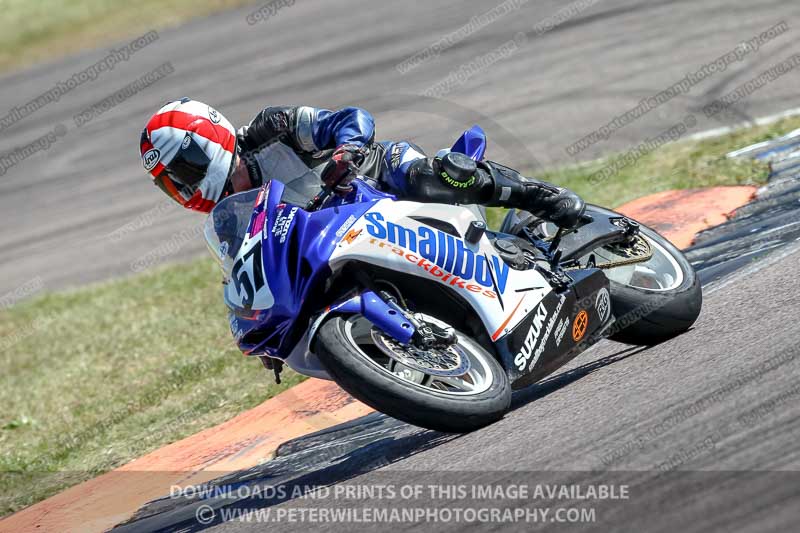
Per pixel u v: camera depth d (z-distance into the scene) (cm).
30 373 3139
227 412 2288
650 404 1364
